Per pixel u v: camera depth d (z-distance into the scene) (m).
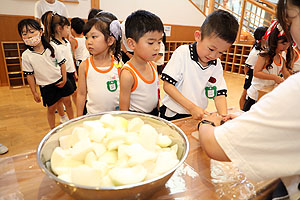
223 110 1.00
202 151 0.67
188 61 1.01
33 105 2.54
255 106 0.43
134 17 0.88
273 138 0.39
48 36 1.84
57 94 1.87
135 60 0.99
